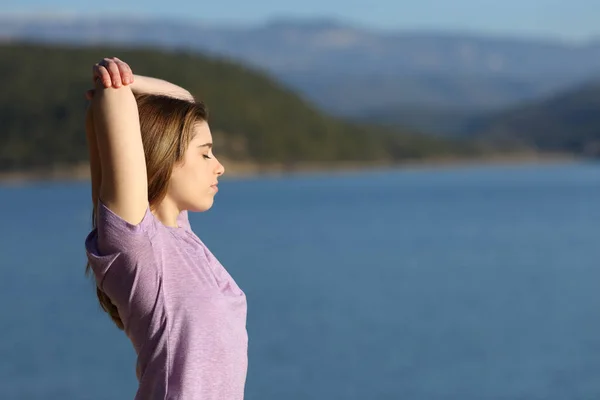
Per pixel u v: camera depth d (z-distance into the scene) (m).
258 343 29.72
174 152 3.11
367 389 23.44
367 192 164.75
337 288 43.75
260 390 23.30
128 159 2.88
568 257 55.44
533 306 36.88
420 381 24.12
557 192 150.50
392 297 40.22
